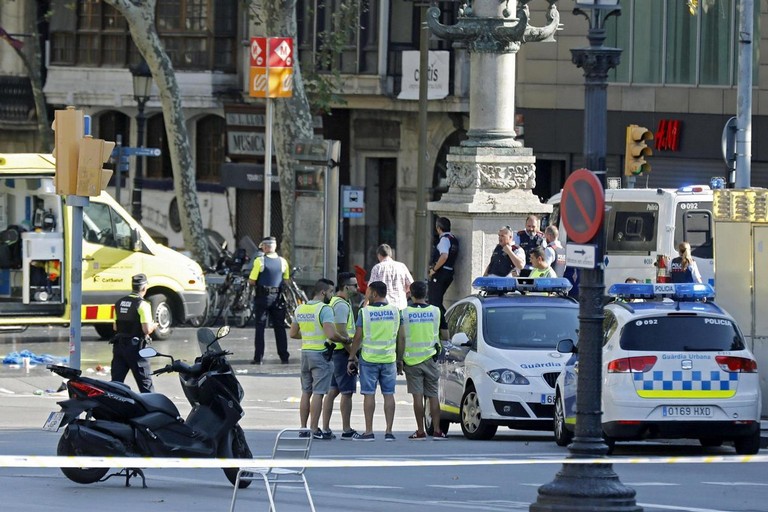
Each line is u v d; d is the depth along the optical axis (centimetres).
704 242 7938
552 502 3303
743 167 7469
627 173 7794
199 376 4112
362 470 4606
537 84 11012
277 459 3269
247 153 12362
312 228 9425
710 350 4694
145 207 13075
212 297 9331
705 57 10644
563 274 7425
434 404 5425
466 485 4238
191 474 4403
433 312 5381
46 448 4859
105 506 3719
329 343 5288
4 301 8031
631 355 4666
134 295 5459
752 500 3925
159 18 12581
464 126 11650
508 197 7081
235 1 12488
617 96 10838
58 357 7462
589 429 3350
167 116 10631
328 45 11375
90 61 12912
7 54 13250
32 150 13362
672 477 4466
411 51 11038
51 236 8050
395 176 12106
